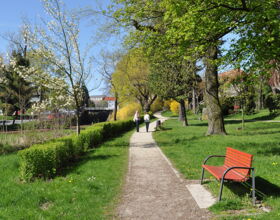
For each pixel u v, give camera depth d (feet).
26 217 14.65
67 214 15.21
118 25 46.26
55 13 39.99
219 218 14.07
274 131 53.93
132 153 36.88
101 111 164.76
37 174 22.85
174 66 70.74
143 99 138.10
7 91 104.37
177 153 34.24
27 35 40.14
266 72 30.25
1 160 32.01
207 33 30.50
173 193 19.11
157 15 43.04
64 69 40.98
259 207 15.37
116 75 101.91
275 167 23.43
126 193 19.57
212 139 43.98
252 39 27.40
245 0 28.45
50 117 56.34
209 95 50.47
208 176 22.95
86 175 24.23
